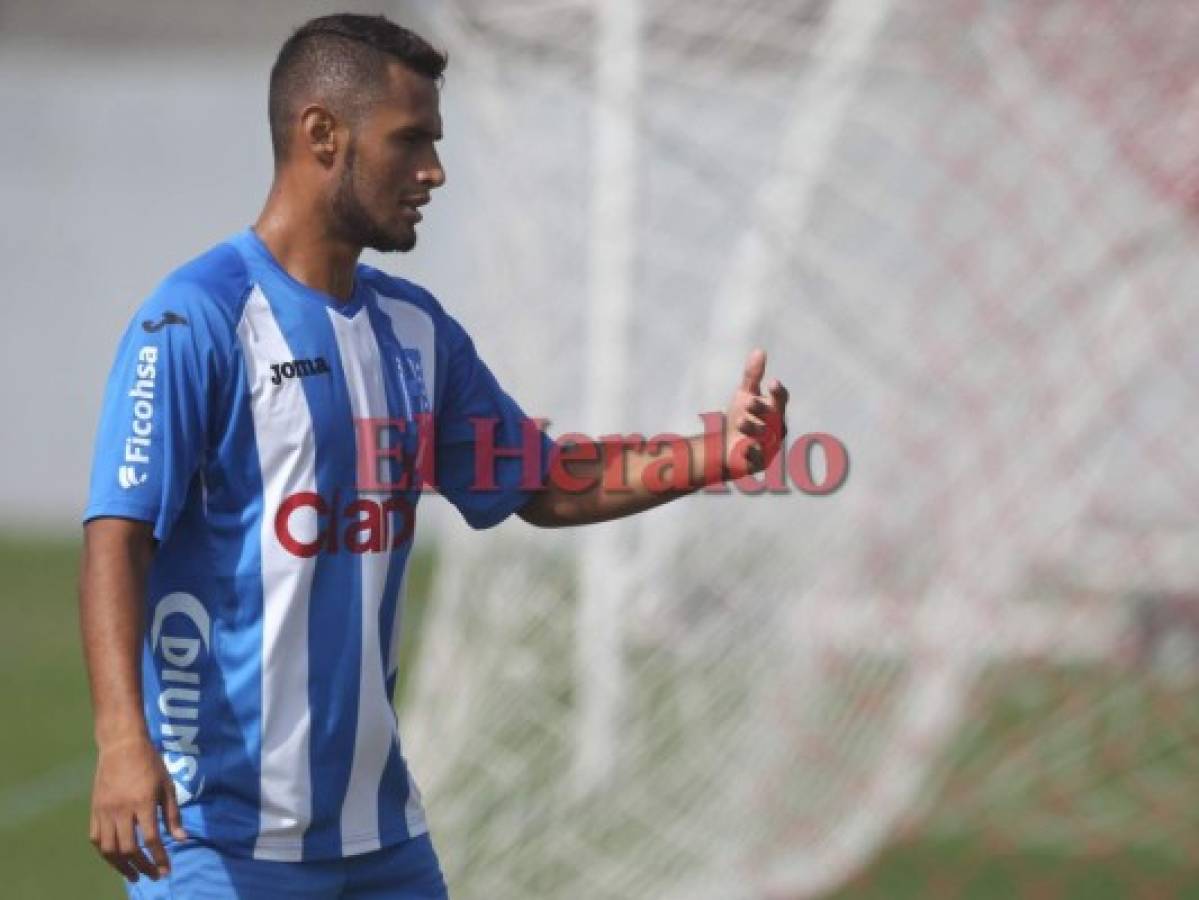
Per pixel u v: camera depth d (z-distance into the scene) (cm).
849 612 2467
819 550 2525
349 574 1184
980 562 2388
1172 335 2562
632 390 2662
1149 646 2830
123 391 1139
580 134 2594
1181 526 2836
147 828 1072
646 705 2438
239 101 5606
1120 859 2467
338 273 1209
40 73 5766
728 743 2398
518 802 2328
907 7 2445
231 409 1157
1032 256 2502
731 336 2659
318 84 1185
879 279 2597
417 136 1202
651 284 2816
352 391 1191
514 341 2561
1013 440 2445
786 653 2478
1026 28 2417
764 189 2614
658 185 2800
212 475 1160
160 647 1174
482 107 2561
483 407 1298
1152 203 2448
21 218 5619
